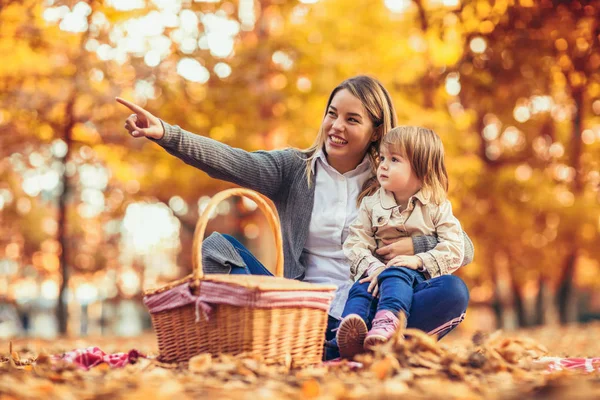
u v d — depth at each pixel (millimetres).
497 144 13703
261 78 11359
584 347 7844
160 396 2393
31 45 11188
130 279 17672
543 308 16484
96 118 11234
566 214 12953
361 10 12281
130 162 11961
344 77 11594
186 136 3889
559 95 12594
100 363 3494
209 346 3195
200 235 3252
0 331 20562
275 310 3137
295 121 11336
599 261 13977
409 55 12008
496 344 3754
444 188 3996
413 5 12234
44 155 12555
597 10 9281
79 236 15930
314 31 11867
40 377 2875
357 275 3842
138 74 11117
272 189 4195
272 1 12078
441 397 2387
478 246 13445
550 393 2418
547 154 13555
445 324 3664
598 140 13422
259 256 13531
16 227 15508
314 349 3314
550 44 10023
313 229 4031
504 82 10773
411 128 3957
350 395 2441
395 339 3154
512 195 12969
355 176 4145
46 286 20844
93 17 11156
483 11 10016
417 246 3826
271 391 2514
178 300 3246
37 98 11070
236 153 4078
